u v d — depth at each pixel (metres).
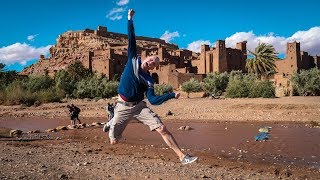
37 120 34.31
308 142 15.52
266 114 28.81
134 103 5.17
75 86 76.88
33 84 75.94
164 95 5.00
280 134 18.48
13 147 14.73
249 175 9.34
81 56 146.62
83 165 10.09
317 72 47.75
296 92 49.00
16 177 7.86
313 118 25.53
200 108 36.06
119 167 9.95
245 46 113.38
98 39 177.12
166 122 27.30
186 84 60.22
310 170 10.30
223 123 25.02
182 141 17.03
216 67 102.00
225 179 8.73
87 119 33.69
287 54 92.81
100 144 16.22
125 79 5.14
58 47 187.75
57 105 51.03
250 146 14.97
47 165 9.77
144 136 18.95
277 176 9.34
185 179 8.55
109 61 108.88
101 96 70.38
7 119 36.25
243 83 46.69
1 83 79.50
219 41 101.88
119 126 5.23
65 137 19.86
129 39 5.21
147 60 5.18
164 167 10.21
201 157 12.50
